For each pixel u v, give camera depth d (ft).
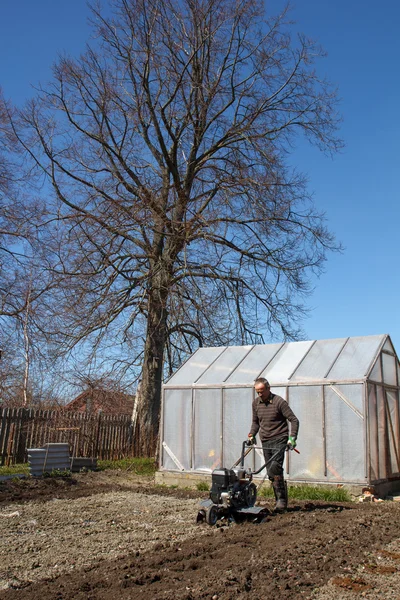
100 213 68.39
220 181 72.23
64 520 27.71
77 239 66.64
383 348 42.19
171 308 68.13
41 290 74.38
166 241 74.59
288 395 41.06
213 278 74.54
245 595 16.02
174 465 45.47
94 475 50.62
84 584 17.02
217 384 44.83
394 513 29.22
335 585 17.01
